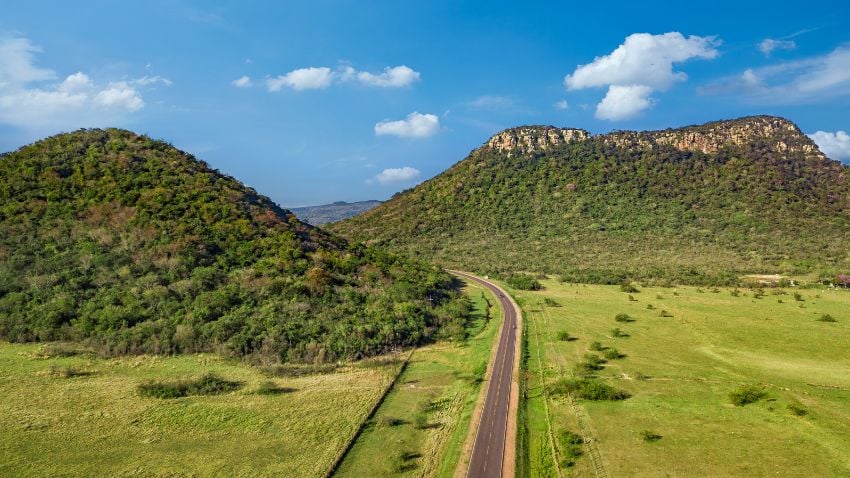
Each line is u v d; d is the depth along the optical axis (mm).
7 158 104062
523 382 61125
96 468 40375
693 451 42812
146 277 79562
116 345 65812
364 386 59875
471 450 44688
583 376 62156
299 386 59406
